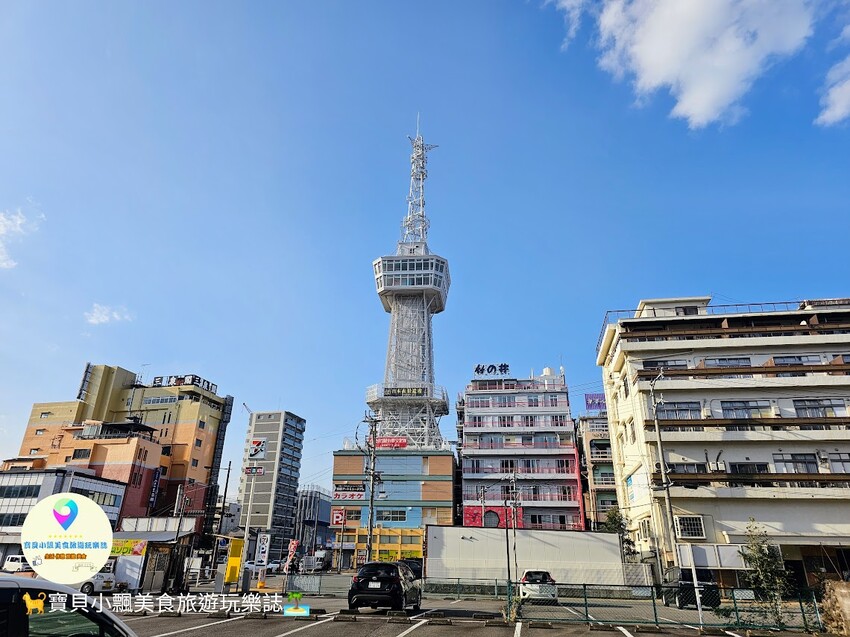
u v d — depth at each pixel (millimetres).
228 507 102250
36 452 85875
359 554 68688
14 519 54719
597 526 64562
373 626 15898
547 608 24578
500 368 81688
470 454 72750
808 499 36906
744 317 45344
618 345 47312
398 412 87438
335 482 72875
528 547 37594
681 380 42469
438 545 38281
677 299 50812
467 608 24734
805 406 41000
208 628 15078
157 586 31594
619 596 33562
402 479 72188
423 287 97188
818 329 43875
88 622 5250
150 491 72250
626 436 47969
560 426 73562
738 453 39812
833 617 17453
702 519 37062
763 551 21250
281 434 122625
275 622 16578
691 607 25609
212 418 94500
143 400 93875
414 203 111250
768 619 19406
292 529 122688
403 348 94688
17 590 4836
